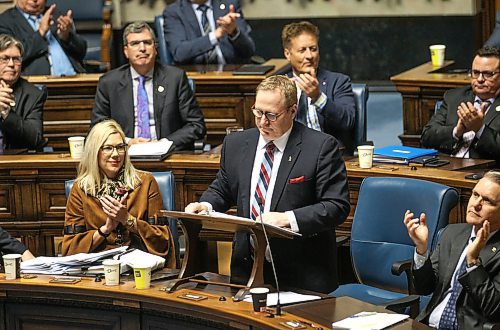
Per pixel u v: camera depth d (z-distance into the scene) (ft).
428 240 24.88
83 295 22.90
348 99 33.91
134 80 35.53
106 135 26.63
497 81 31.89
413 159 29.91
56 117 40.01
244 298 21.47
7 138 34.83
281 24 60.03
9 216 32.09
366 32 59.41
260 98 23.16
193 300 21.50
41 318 23.63
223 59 44.75
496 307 21.29
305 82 32.73
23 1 44.73
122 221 25.99
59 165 31.45
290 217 22.85
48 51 44.32
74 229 26.71
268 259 23.58
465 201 27.61
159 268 23.88
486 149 31.32
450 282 22.67
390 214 25.84
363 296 25.76
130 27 35.22
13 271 23.56
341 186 23.59
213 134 39.63
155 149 31.76
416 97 37.47
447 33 58.49
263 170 23.94
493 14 57.77
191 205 22.88
